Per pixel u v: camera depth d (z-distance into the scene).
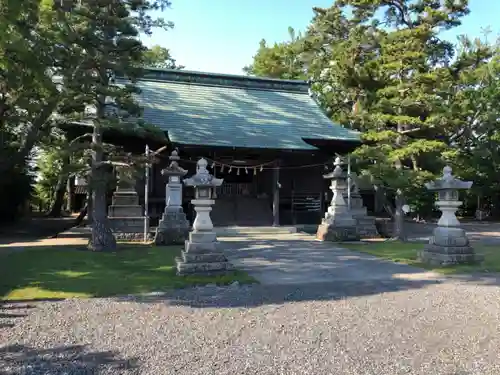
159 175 18.77
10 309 6.36
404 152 14.96
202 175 8.97
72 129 15.74
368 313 6.27
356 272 9.66
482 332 5.41
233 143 17.62
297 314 6.19
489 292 7.73
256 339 5.09
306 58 28.48
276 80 24.23
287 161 20.88
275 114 21.86
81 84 10.80
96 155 12.34
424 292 7.71
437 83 15.80
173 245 14.23
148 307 6.51
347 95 22.94
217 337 5.15
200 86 22.78
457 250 10.61
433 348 4.83
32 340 5.01
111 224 15.34
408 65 15.62
